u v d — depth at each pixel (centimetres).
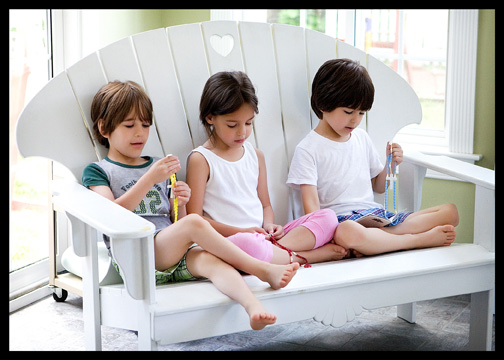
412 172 218
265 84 216
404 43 305
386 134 230
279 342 205
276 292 160
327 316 168
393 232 200
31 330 213
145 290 154
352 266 178
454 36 247
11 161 238
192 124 206
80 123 190
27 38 239
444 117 267
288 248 187
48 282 247
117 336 210
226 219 196
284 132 218
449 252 190
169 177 183
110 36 258
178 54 205
